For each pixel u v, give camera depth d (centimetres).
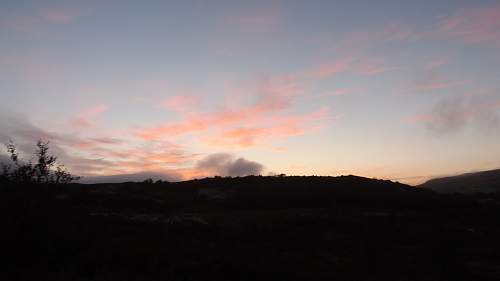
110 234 1739
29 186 1483
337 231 2469
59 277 1180
